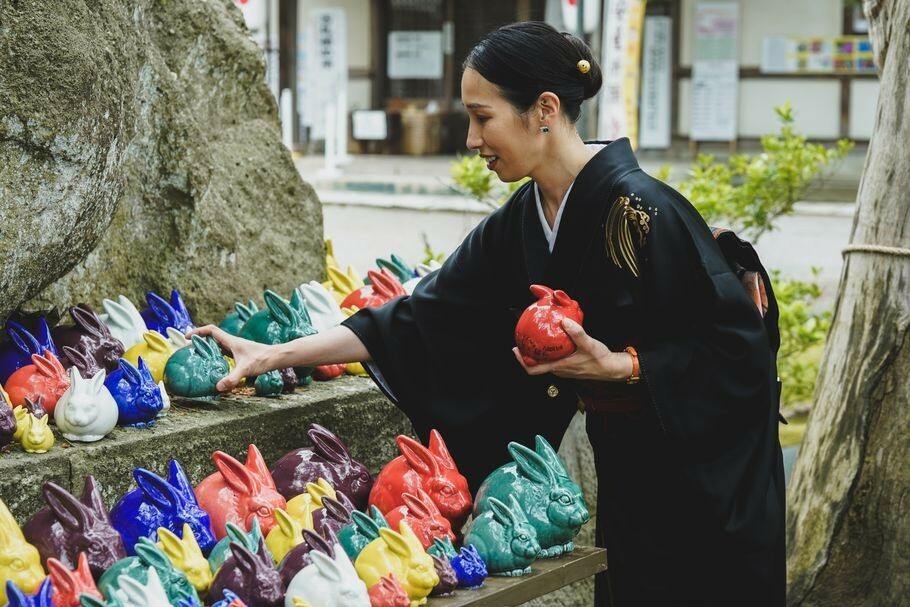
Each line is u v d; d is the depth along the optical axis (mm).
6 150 3115
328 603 2553
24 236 3156
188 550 2633
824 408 4625
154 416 3223
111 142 3412
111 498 3061
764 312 3314
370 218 13875
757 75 19234
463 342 3396
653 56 19266
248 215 4570
